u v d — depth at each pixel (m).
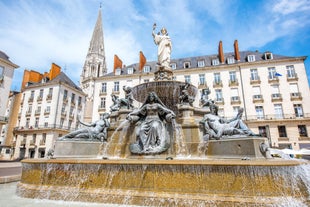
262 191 3.92
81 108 43.69
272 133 29.89
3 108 30.69
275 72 32.88
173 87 9.49
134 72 41.53
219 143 5.94
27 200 4.69
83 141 6.86
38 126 37.62
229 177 4.12
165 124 6.73
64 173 4.94
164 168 4.44
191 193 4.20
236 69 34.81
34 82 43.84
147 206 4.23
